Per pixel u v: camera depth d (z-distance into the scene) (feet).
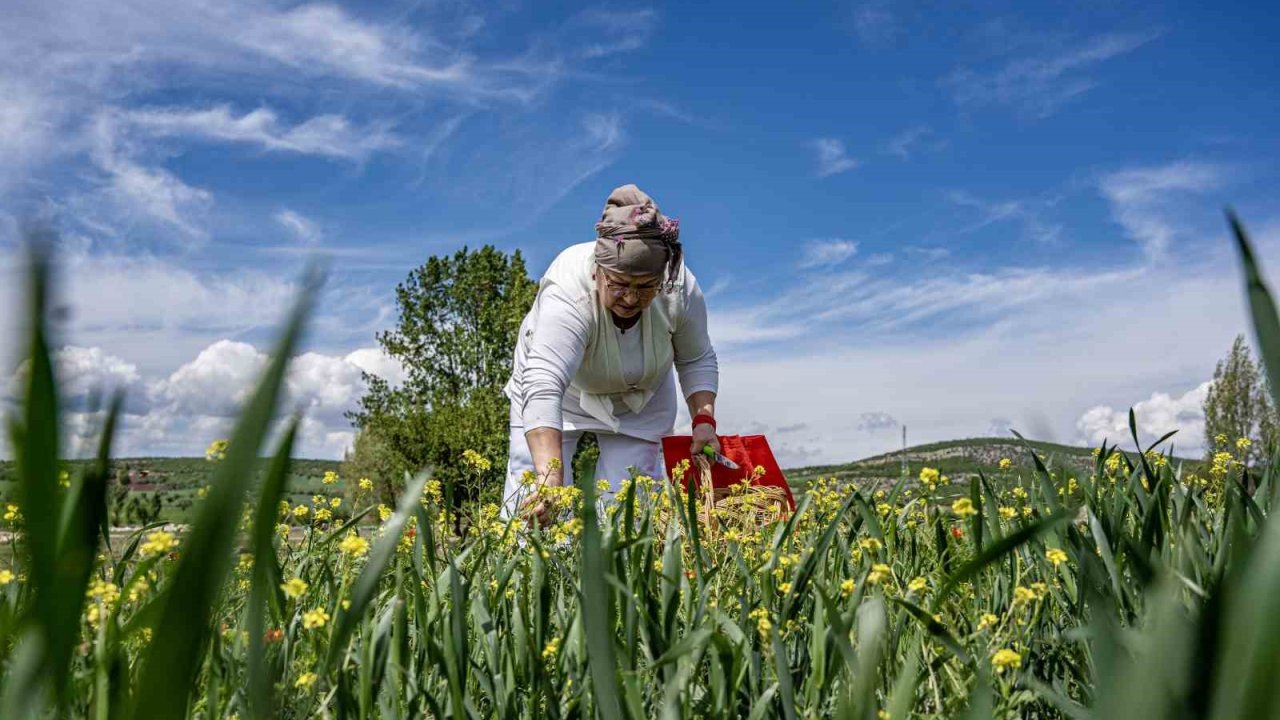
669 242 13.01
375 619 4.83
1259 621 1.37
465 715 4.27
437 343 68.90
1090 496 6.44
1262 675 1.35
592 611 2.94
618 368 14.25
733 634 4.40
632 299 13.12
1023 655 4.79
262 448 1.35
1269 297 1.81
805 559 5.23
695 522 5.01
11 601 3.92
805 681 4.85
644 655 4.77
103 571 5.14
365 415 67.00
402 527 2.82
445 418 61.62
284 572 6.19
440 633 4.83
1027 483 7.71
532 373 13.41
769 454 13.52
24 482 1.39
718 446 13.51
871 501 7.09
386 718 4.18
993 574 5.87
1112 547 5.57
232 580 4.56
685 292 14.34
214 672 3.92
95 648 3.74
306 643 5.09
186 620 1.38
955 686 4.17
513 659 4.92
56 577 1.49
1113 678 2.18
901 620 4.86
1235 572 1.60
